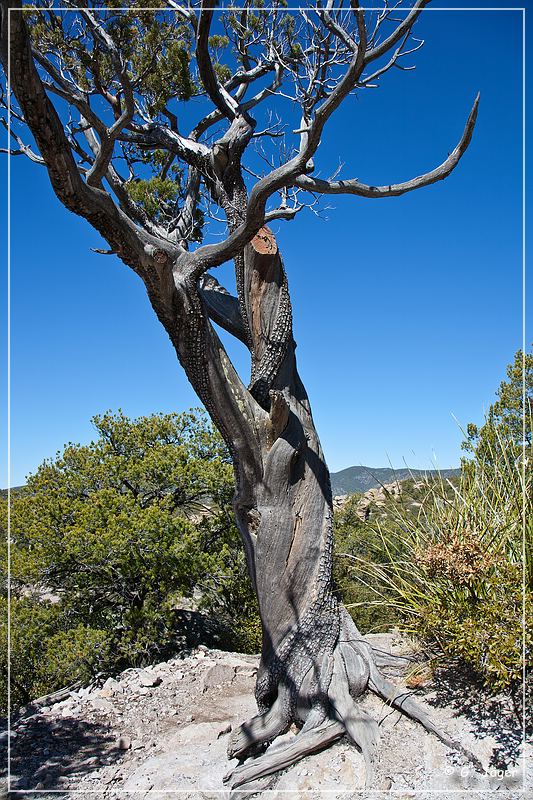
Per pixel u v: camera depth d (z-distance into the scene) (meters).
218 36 6.93
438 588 4.83
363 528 9.30
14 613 12.66
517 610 4.18
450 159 4.76
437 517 5.44
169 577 13.09
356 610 7.77
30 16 5.25
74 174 3.97
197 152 6.38
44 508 13.41
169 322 5.12
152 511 13.02
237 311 6.39
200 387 5.33
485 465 5.43
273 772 4.40
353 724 4.54
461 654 4.43
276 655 5.15
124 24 4.91
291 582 5.25
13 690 12.49
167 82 6.11
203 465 14.91
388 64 5.63
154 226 6.86
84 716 6.03
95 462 14.74
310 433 5.71
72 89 4.65
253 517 5.50
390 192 4.92
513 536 4.85
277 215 6.06
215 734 5.40
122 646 12.29
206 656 8.03
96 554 12.27
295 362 5.95
